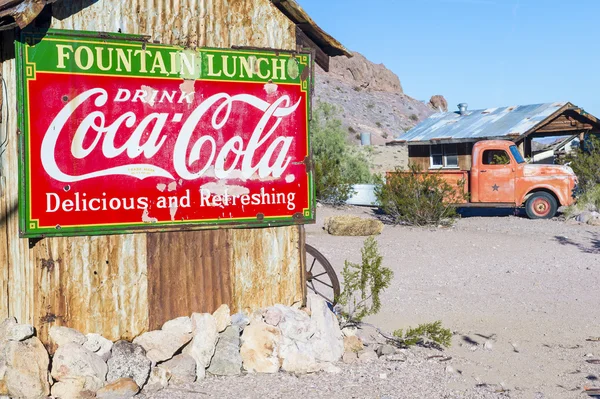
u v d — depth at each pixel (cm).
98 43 640
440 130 2777
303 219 732
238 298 709
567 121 2522
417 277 1256
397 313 984
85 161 636
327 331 731
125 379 597
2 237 629
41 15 621
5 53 624
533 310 1009
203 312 688
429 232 1844
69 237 631
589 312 995
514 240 1706
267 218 716
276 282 730
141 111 659
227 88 697
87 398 574
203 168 687
